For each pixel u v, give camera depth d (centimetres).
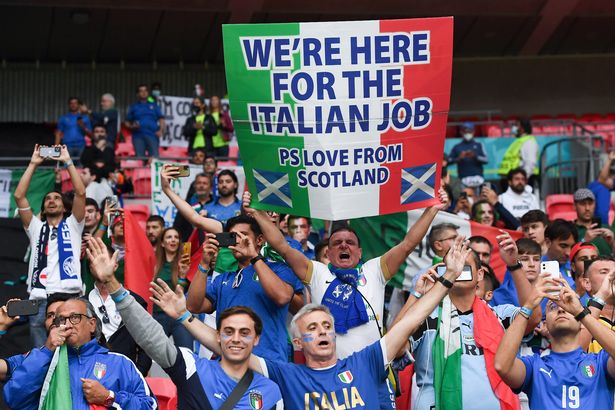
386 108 1018
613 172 2577
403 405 1055
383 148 1024
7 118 3803
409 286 1510
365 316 1030
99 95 3878
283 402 890
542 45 3928
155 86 2916
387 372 919
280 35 1013
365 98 1016
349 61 1012
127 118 2738
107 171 2122
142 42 3725
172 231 1494
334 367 898
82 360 940
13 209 2230
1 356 1549
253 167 1048
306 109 1016
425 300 914
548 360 931
